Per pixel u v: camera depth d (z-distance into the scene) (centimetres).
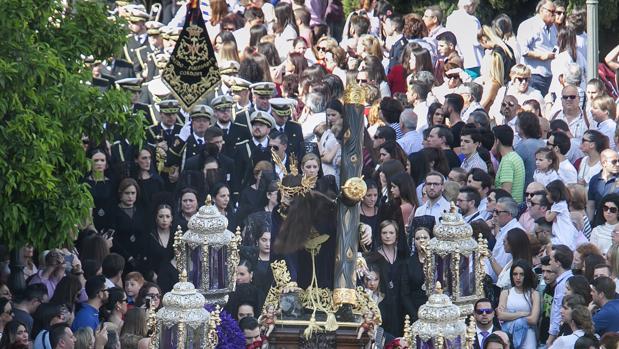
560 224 6044
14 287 5519
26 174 5200
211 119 6731
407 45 7994
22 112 5212
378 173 6197
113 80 7475
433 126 6775
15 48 5244
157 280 5872
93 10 5778
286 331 3400
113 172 6281
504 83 8419
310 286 3438
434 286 3641
